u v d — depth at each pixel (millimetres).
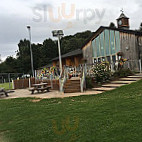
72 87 9219
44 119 4258
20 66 38688
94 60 15234
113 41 13414
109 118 3791
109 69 10562
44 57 38438
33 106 6090
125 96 6090
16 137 3287
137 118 3592
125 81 9156
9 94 10789
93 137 2904
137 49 11781
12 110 5691
